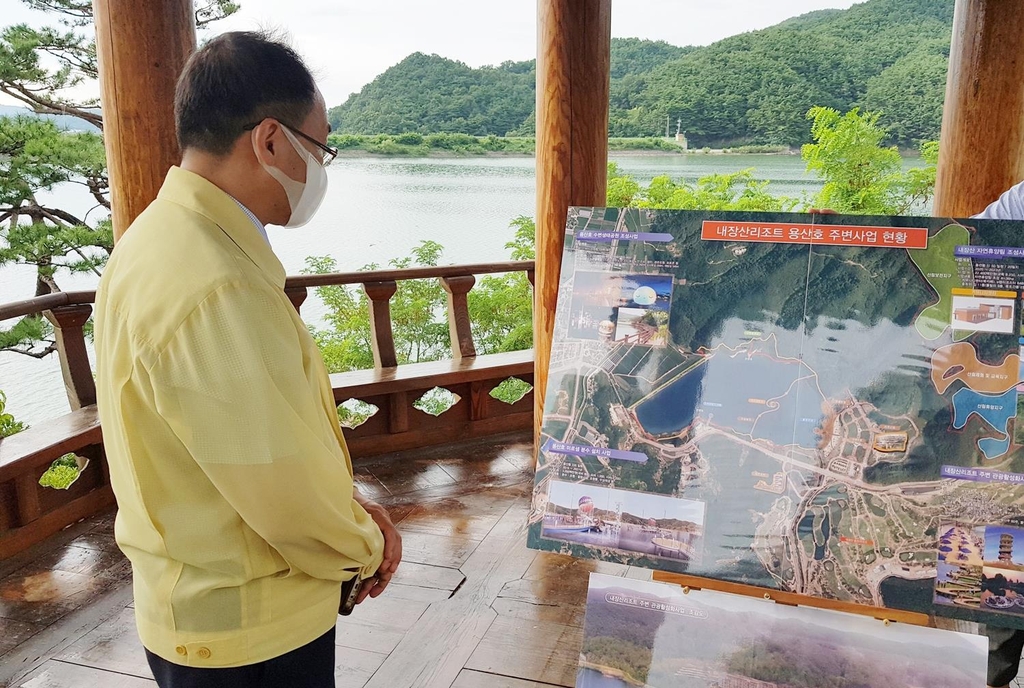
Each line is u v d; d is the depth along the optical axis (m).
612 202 12.88
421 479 3.26
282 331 1.04
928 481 1.23
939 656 1.23
